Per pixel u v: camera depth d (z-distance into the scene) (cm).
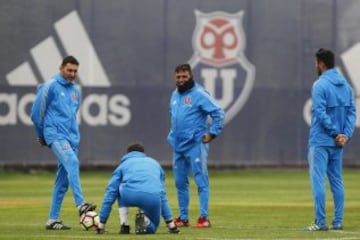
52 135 4509
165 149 8944
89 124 8894
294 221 5075
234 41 8969
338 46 9069
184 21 8938
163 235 4050
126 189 4019
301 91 9050
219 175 8988
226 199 6812
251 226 4731
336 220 4462
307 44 9038
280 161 9075
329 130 4344
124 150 8931
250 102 9012
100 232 4141
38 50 8850
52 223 4512
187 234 4125
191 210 5850
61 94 4538
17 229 4509
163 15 8925
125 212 4091
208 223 4638
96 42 8881
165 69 8931
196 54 8938
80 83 8881
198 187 4678
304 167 9094
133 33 8906
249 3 8975
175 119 4719
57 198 4541
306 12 9031
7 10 8819
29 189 7694
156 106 8938
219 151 9044
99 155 8919
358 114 9075
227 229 4472
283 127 9050
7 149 8900
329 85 4400
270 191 7594
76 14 8875
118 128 8925
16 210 5759
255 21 8981
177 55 8931
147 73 8925
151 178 4034
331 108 4406
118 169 4062
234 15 8962
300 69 9031
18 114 8875
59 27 8856
